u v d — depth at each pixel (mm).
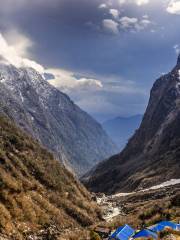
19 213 55438
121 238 46219
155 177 153625
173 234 42688
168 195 95938
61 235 54938
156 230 45500
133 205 93938
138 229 50875
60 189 75000
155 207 63281
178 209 57344
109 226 59188
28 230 53219
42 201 63656
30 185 65688
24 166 71062
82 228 63531
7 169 64000
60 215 64250
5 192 56594
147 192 118312
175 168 152625
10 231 49719
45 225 57875
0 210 51750
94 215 76750
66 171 88000
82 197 81438
